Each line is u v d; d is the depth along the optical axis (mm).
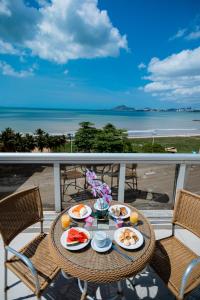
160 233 2328
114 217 1515
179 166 2445
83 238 1271
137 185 2750
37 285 1184
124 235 1317
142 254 1200
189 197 1659
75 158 2262
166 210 2629
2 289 1581
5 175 2648
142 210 2605
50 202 2609
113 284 1631
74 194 2674
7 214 1479
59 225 1442
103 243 1223
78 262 1131
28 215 1656
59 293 1559
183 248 1593
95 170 2584
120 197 2510
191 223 1635
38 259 1438
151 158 2318
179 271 1367
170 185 2639
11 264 1389
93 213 1566
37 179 2688
